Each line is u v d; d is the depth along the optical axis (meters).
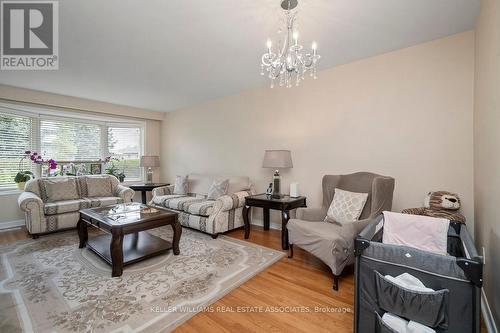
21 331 1.47
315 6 1.82
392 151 2.65
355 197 2.48
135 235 3.06
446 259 1.15
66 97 4.18
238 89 3.96
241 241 3.14
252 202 3.22
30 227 3.17
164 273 2.23
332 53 2.67
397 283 1.22
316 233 2.22
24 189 3.65
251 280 2.13
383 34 2.26
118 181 4.55
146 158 5.12
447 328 1.13
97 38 2.28
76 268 2.33
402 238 1.75
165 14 1.91
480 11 1.85
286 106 3.57
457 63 2.27
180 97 4.41
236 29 2.13
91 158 4.90
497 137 1.42
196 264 2.43
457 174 2.28
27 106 3.90
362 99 2.85
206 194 4.21
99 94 4.14
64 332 1.46
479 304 1.07
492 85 1.53
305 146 3.37
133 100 4.59
